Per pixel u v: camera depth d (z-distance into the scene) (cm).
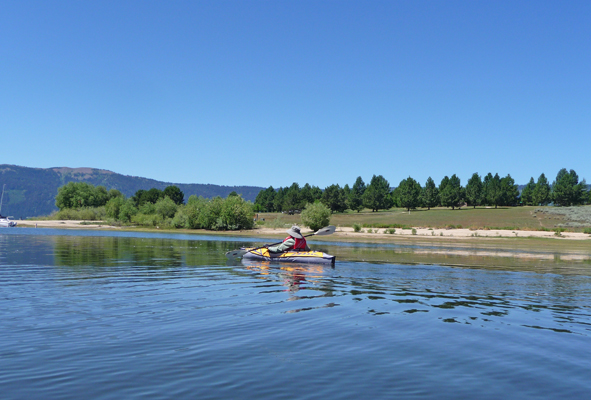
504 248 3500
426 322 857
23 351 639
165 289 1193
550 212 10506
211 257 2159
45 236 4191
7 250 2466
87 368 574
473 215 10769
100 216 9581
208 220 6341
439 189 15375
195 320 841
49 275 1435
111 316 863
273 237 4828
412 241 4278
